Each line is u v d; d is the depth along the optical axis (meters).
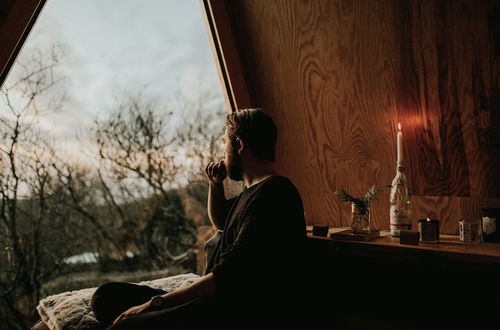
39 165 3.34
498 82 1.32
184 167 4.08
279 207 1.07
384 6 1.54
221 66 2.05
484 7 1.31
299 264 1.08
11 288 3.35
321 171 1.91
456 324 1.23
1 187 3.16
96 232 3.87
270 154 1.27
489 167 1.38
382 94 1.63
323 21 1.71
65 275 3.68
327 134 1.84
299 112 1.92
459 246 1.18
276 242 1.03
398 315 1.36
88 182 3.75
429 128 1.50
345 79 1.72
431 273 1.35
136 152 3.97
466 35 1.37
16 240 3.35
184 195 4.13
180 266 4.17
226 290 1.00
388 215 1.68
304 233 1.11
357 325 1.27
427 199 1.54
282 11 1.80
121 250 4.02
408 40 1.51
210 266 1.25
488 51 1.33
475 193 1.42
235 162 1.29
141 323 0.96
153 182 4.07
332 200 1.88
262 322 1.01
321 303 1.40
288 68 1.89
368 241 1.31
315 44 1.76
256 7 1.87
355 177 1.79
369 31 1.60
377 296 1.46
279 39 1.86
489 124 1.36
